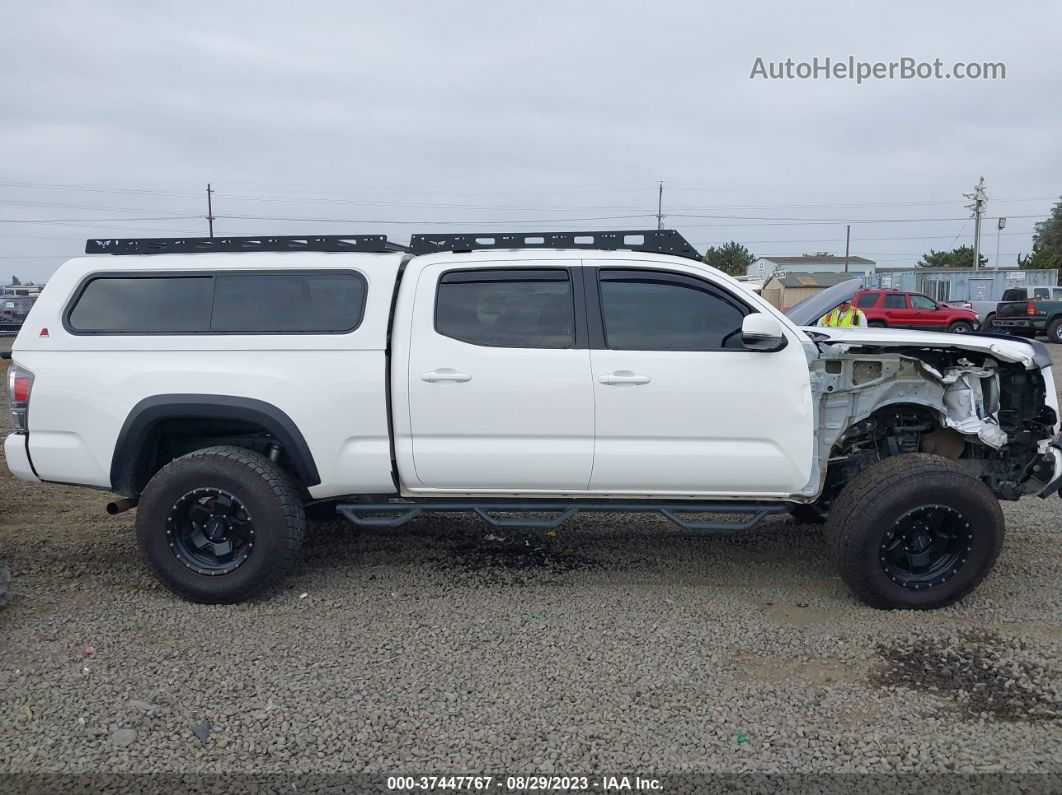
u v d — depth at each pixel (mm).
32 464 4688
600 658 3996
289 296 4684
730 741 3289
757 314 4395
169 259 4785
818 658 4004
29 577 5105
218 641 4188
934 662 3953
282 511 4590
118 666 3900
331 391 4570
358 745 3264
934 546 4547
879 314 24609
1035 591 4848
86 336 4656
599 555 5547
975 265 47938
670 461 4531
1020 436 4965
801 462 4539
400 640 4199
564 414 4523
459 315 4625
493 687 3713
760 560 5449
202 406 4543
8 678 3766
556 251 4742
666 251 4883
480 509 4762
